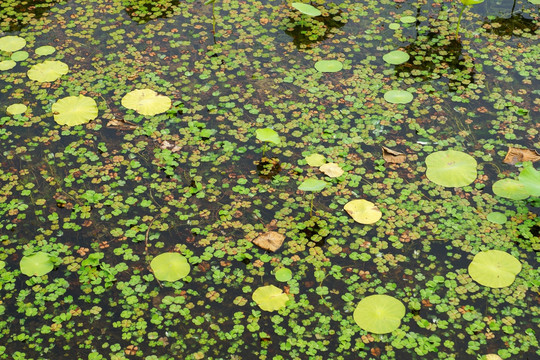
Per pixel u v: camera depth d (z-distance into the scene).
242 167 5.54
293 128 5.88
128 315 4.53
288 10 7.32
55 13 7.29
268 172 5.50
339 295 4.64
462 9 6.65
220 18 7.21
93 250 4.93
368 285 4.70
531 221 5.11
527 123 5.93
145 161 5.59
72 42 6.86
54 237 5.02
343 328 4.44
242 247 4.94
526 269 4.79
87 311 4.56
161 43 6.84
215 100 6.16
